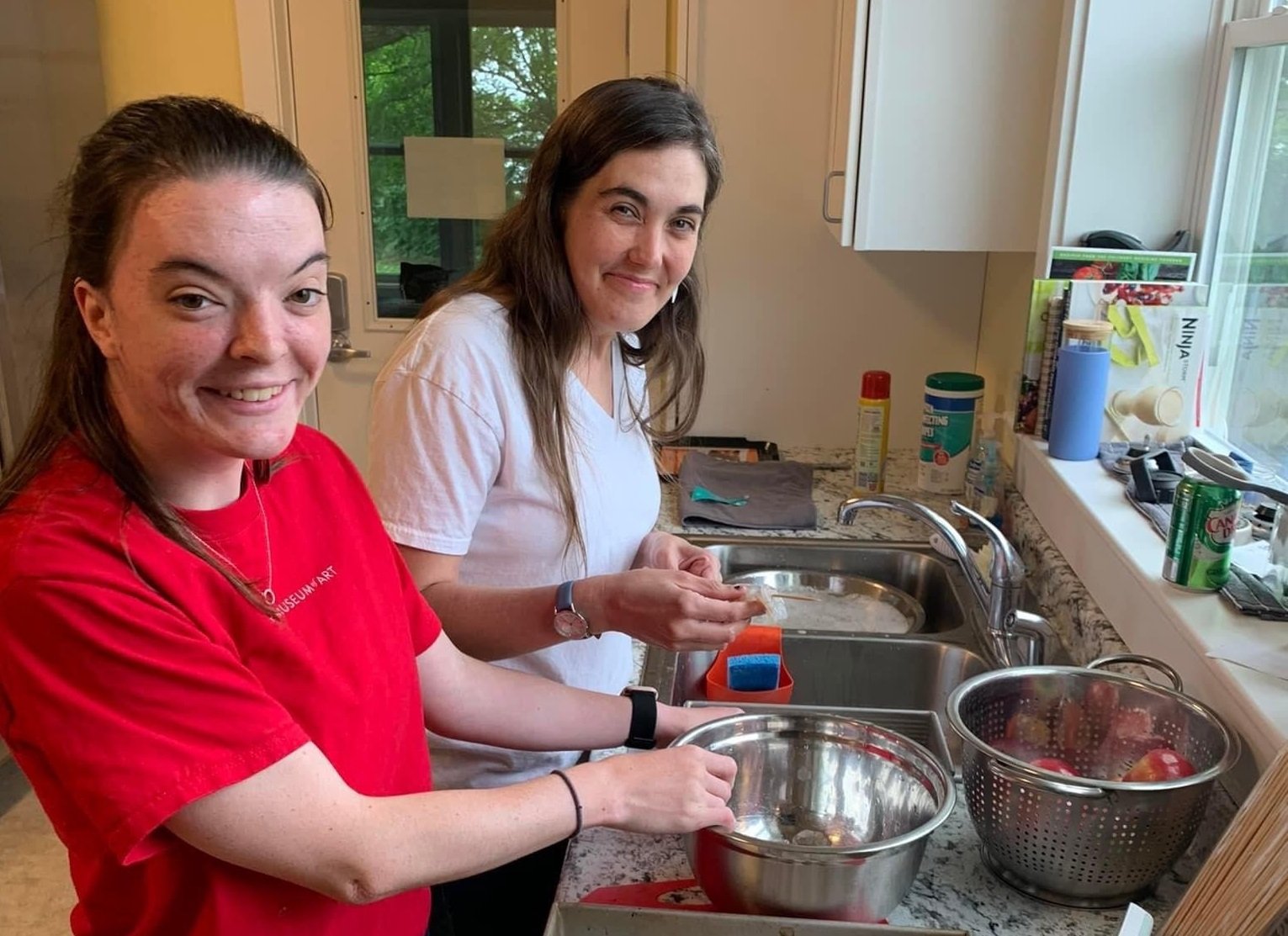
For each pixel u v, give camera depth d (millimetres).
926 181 1812
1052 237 1759
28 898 2137
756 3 2229
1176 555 1228
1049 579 1583
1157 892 996
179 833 706
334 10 2621
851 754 1090
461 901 1309
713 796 913
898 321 2400
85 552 685
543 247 1171
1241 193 1606
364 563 927
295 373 720
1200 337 1650
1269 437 1482
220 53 2680
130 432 750
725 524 1989
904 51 1755
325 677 829
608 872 1017
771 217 2352
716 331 2426
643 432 1384
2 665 680
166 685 686
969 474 2033
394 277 2838
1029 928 948
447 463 1141
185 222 644
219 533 804
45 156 2572
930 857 1049
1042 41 1736
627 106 1118
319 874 744
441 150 2748
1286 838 759
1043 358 1791
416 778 969
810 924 869
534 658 1266
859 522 2016
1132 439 1685
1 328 2490
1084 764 1141
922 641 1575
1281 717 974
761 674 1420
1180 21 1639
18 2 2459
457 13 2646
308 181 715
